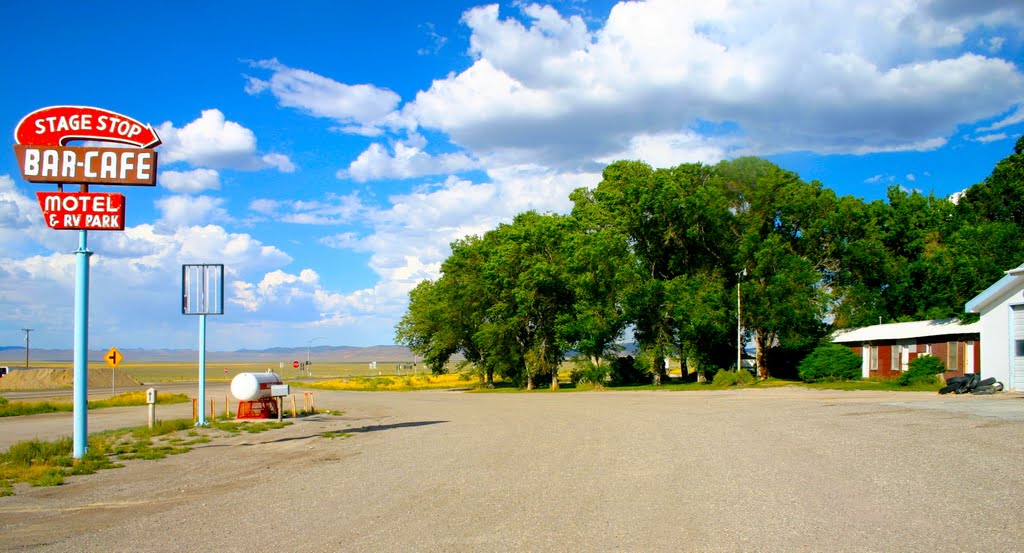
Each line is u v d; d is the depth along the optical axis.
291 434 20.23
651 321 50.09
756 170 50.50
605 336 50.72
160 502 10.14
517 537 7.33
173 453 16.16
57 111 15.34
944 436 14.01
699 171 54.22
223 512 9.19
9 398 51.72
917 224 53.50
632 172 57.12
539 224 56.22
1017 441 12.95
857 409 21.00
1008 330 28.06
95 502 10.27
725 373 44.78
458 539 7.33
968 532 7.00
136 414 31.66
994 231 39.88
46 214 15.10
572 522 7.91
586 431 17.86
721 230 49.84
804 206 48.53
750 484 9.77
